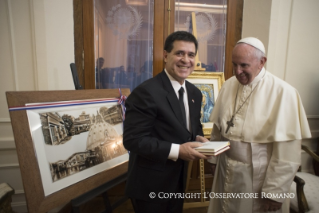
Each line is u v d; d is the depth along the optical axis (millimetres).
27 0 1653
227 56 2203
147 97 917
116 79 2059
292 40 2111
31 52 1719
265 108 1032
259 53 949
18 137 904
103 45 1992
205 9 2115
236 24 2184
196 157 892
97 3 1931
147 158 984
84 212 1943
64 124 1102
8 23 1646
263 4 2002
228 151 1155
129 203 2066
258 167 1042
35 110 987
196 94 1196
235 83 1224
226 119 1173
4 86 1713
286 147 975
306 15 2092
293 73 2176
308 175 1689
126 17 1995
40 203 923
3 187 1092
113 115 1397
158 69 2082
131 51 2045
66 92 1154
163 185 1034
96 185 1176
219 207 1297
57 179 1014
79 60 1935
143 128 917
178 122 972
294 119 968
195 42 1003
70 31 1769
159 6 2012
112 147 1335
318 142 2262
